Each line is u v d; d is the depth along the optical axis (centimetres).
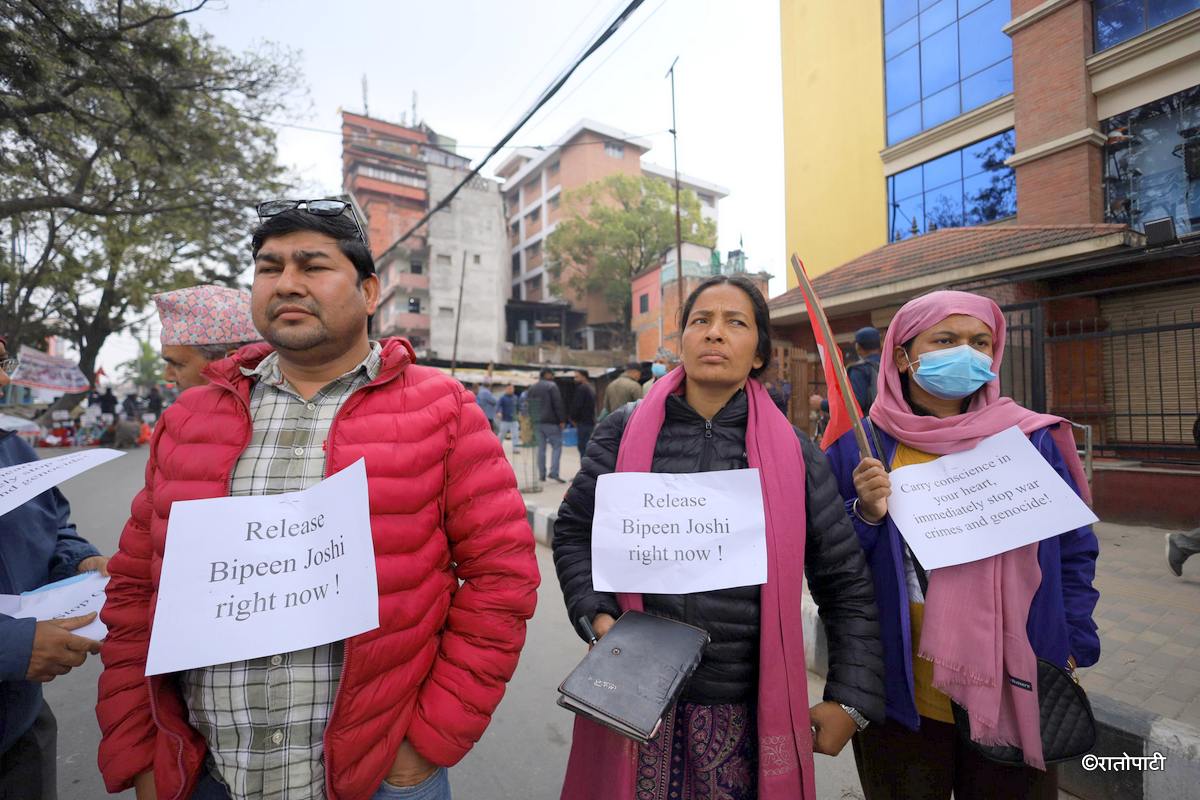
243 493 111
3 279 1370
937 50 1073
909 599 146
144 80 792
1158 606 361
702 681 132
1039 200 874
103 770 109
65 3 712
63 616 129
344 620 102
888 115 1158
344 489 106
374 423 116
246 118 1045
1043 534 130
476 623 120
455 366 2452
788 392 873
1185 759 187
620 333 3697
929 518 141
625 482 137
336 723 104
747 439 141
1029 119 888
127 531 118
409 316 3506
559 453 918
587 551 149
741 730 133
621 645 119
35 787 155
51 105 757
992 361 155
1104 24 823
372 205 4384
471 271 3609
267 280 114
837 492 142
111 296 1770
